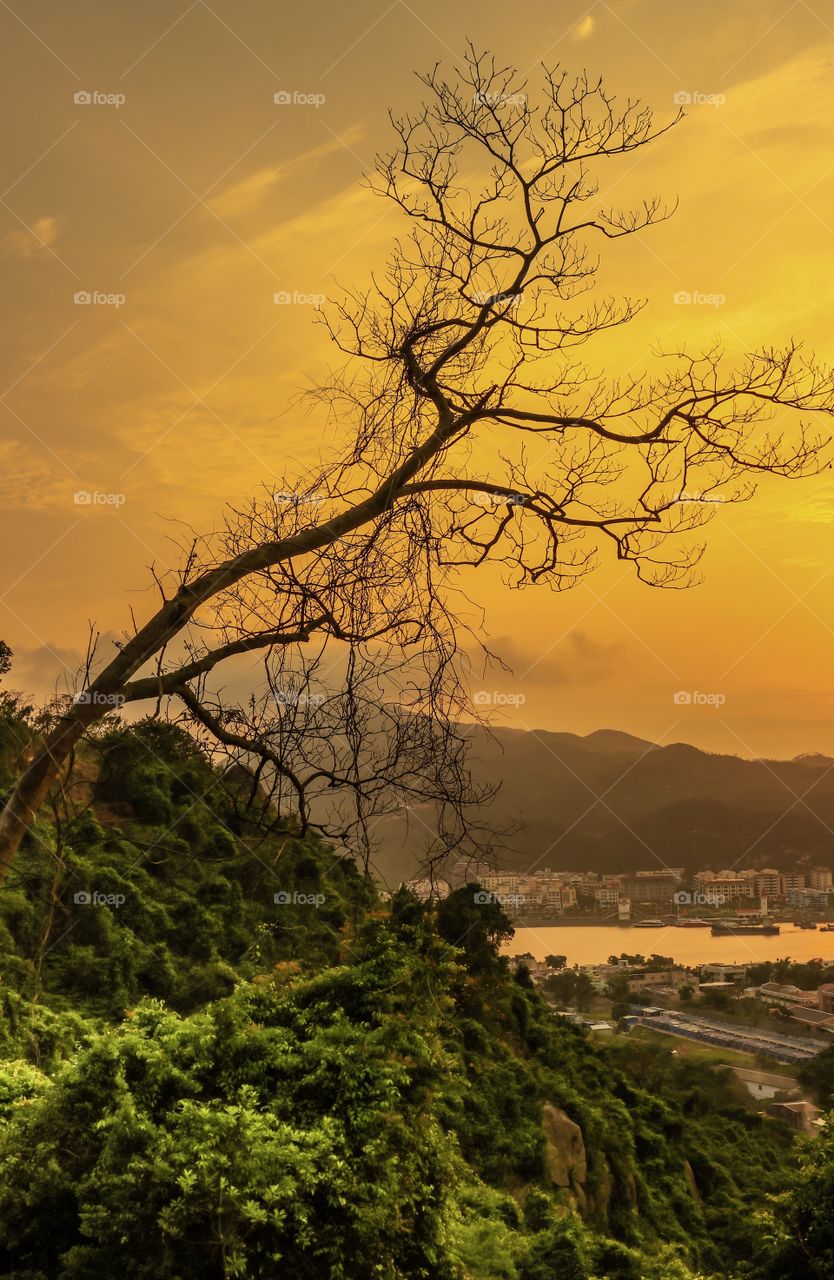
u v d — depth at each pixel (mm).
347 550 5531
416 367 5852
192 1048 7184
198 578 5582
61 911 16984
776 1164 37031
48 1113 6781
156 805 21516
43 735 5586
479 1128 21422
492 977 24906
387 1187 6758
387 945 7949
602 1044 49281
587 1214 22844
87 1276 6074
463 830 4930
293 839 5867
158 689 5434
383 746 5059
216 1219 5992
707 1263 25953
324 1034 7371
